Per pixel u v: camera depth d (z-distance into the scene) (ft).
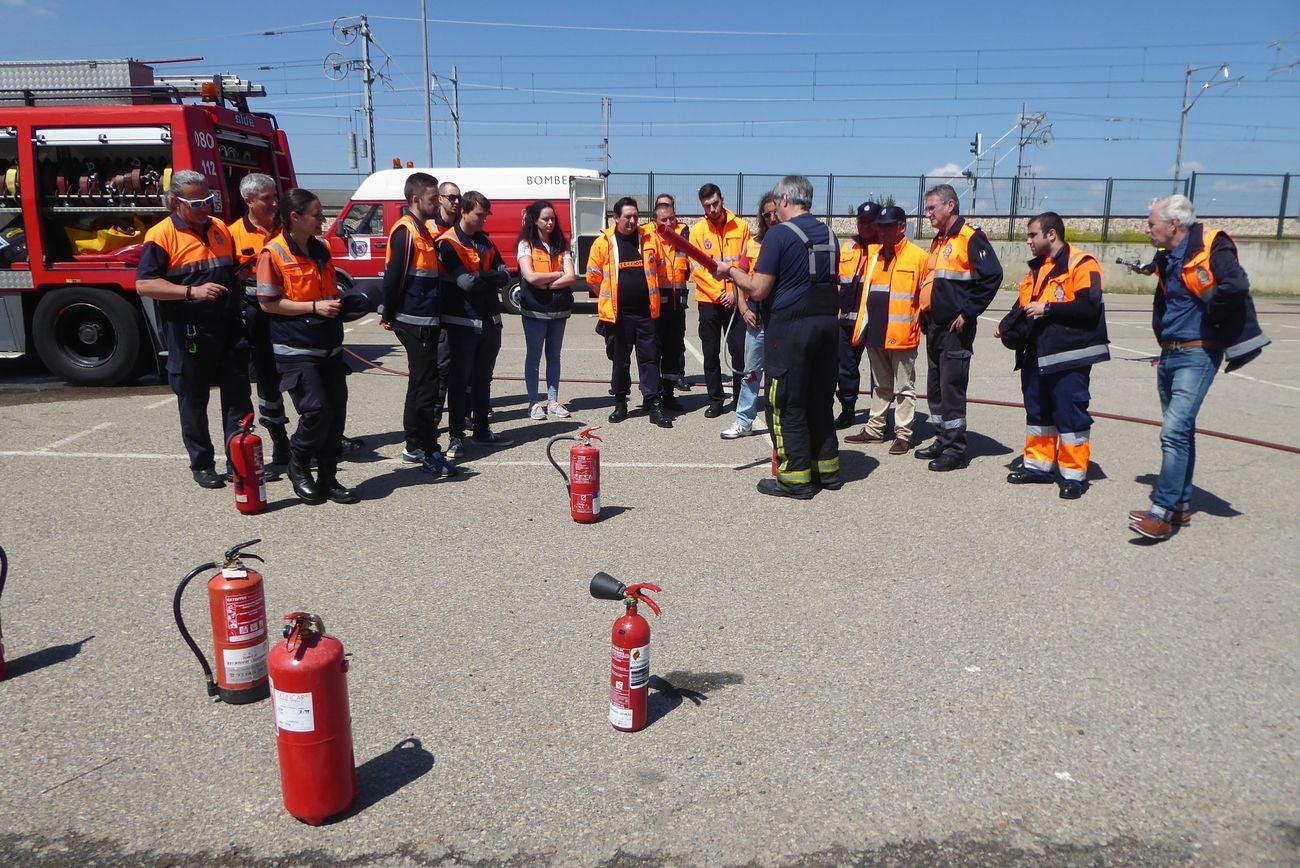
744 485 20.45
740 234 26.25
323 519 18.04
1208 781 9.91
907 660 12.48
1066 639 13.12
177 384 19.43
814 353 18.75
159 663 12.39
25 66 31.76
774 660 12.49
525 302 25.75
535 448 23.54
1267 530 17.67
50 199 29.91
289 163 37.27
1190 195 79.97
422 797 9.60
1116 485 20.53
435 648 12.78
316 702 8.80
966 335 20.80
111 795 9.64
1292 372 37.81
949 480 20.85
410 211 20.18
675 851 8.83
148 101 31.73
